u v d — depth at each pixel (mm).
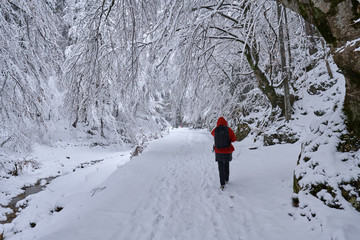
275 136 7938
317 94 8352
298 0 3193
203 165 7402
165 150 10789
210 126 16250
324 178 3105
